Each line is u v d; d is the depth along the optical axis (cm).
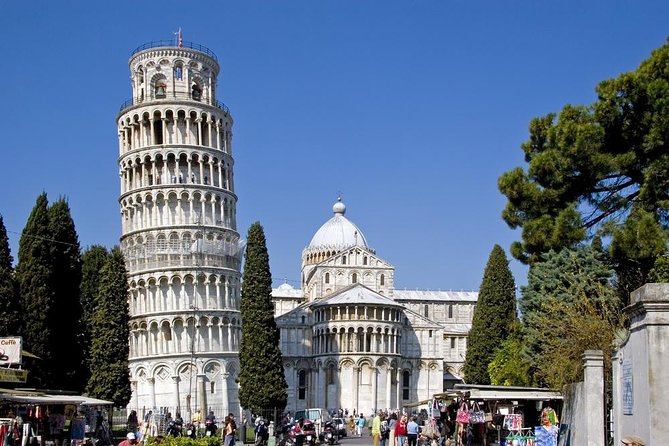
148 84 11981
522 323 5744
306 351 14400
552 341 5041
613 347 3125
